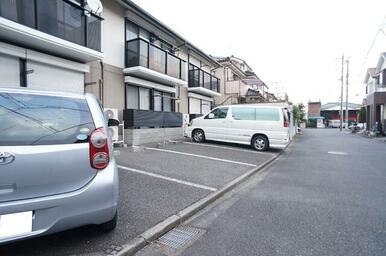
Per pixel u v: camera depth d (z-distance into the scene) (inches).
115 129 352.5
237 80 918.4
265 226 130.0
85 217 92.4
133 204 148.2
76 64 320.2
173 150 357.4
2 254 93.7
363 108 1334.9
